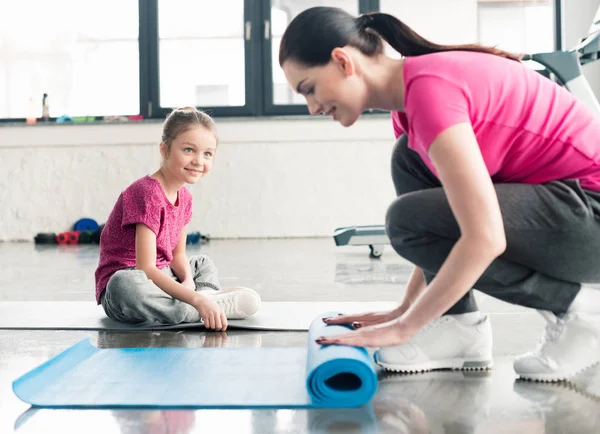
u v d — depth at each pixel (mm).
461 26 4805
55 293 2371
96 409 1025
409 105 1018
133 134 4824
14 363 1353
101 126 4840
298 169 4820
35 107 4934
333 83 1061
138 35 4852
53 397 1070
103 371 1229
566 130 1103
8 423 968
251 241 4605
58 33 4895
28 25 4895
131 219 1782
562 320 1173
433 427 941
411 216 1135
